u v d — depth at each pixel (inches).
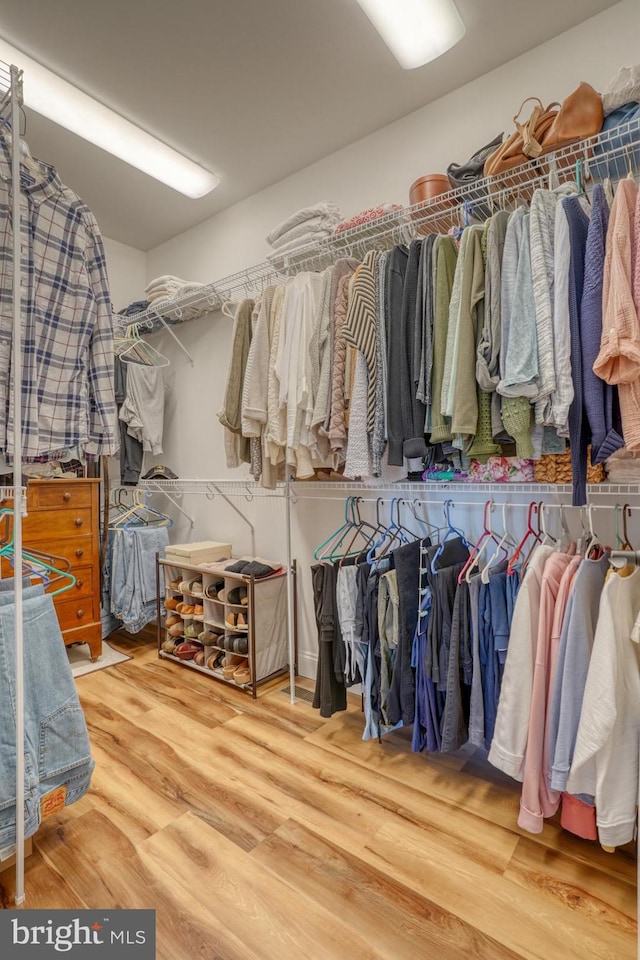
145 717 81.0
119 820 57.1
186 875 49.1
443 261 58.0
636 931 42.8
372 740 74.4
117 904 45.9
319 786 63.2
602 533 66.6
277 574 95.4
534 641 51.9
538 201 50.8
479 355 52.2
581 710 46.1
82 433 54.6
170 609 107.4
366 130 88.7
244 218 110.4
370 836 54.3
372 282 64.4
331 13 64.8
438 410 56.0
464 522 78.9
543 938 42.3
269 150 93.7
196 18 65.2
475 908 45.2
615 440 46.8
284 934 42.8
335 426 66.3
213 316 119.3
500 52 72.6
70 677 53.4
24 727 47.9
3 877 49.2
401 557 65.9
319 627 71.6
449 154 80.2
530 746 50.3
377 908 45.3
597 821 44.9
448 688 59.0
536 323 48.8
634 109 54.0
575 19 67.4
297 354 72.5
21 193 50.9
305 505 101.0
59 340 53.6
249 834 54.7
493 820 56.9
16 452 45.9
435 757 69.8
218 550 109.0
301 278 75.1
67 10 63.5
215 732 76.4
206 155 95.0
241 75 75.3
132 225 122.1
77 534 102.5
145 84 76.6
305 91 79.0
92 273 56.9
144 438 122.3
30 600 51.0
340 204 93.7
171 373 130.6
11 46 69.0
